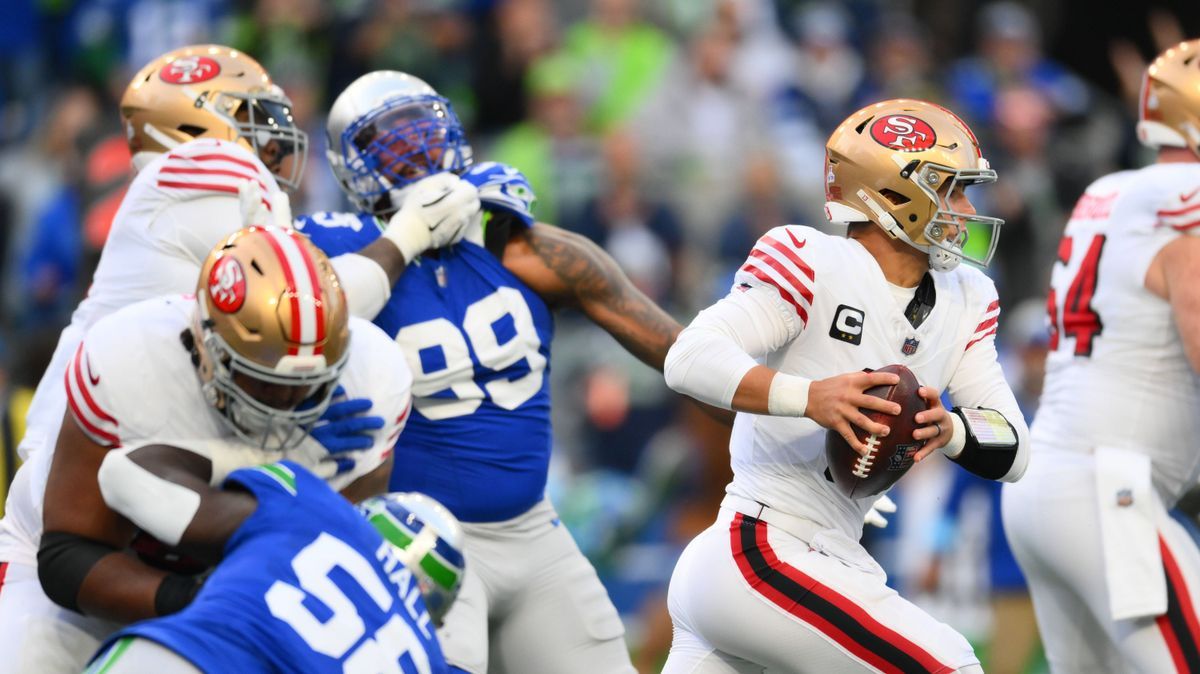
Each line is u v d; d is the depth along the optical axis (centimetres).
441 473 1451
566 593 1504
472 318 1455
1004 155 3538
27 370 2202
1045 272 3456
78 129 3516
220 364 1103
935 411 1231
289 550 1022
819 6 3897
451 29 3528
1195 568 1531
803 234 1304
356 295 1353
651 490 2788
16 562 1262
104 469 1095
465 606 1369
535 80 3531
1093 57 4262
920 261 1321
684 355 1264
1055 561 1588
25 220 3481
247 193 1323
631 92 3462
